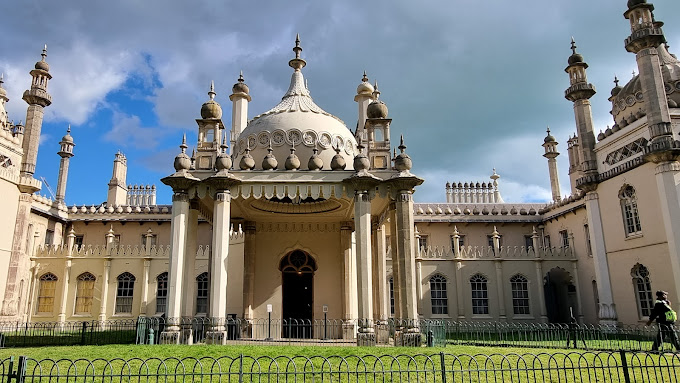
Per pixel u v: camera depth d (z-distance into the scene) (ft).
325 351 42.70
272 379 32.45
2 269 85.76
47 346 49.14
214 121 59.57
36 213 100.53
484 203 128.57
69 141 118.11
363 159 55.57
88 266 96.32
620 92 85.40
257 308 71.77
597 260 83.30
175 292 53.16
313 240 75.15
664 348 51.75
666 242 69.21
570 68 89.45
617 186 80.02
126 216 113.60
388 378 33.09
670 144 68.18
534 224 116.67
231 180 55.01
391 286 100.17
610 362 40.73
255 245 74.28
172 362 37.70
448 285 97.50
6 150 88.12
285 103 69.41
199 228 114.01
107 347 45.73
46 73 96.78
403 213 54.95
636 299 75.72
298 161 56.95
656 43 72.49
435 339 52.16
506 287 97.35
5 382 24.90
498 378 33.71
